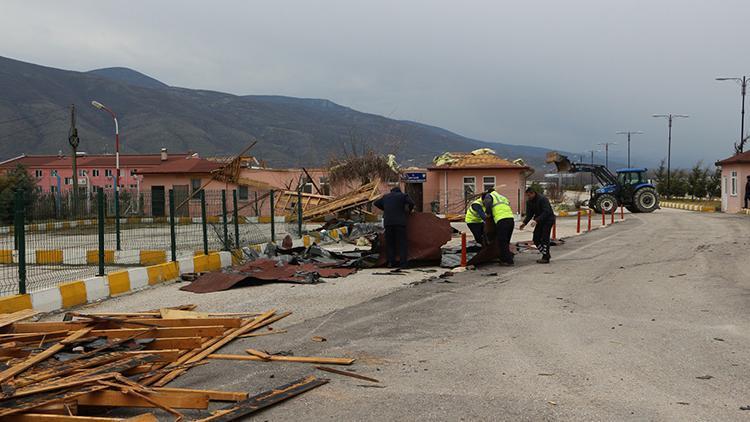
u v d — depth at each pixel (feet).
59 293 34.06
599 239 72.38
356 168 139.33
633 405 17.25
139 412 17.35
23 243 32.81
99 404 17.04
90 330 23.35
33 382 17.48
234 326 26.63
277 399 17.95
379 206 48.57
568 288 37.99
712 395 18.04
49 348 21.01
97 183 222.07
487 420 16.30
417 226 49.01
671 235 75.41
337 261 50.29
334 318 29.76
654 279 41.11
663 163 266.77
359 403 17.88
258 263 46.62
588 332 26.21
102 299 37.01
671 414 16.53
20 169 146.00
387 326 27.91
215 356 22.90
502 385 19.24
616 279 41.42
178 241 59.11
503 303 33.12
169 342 23.21
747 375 19.97
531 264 49.75
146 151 652.48
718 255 53.01
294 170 148.87
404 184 141.90
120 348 21.84
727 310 30.60
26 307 31.78
